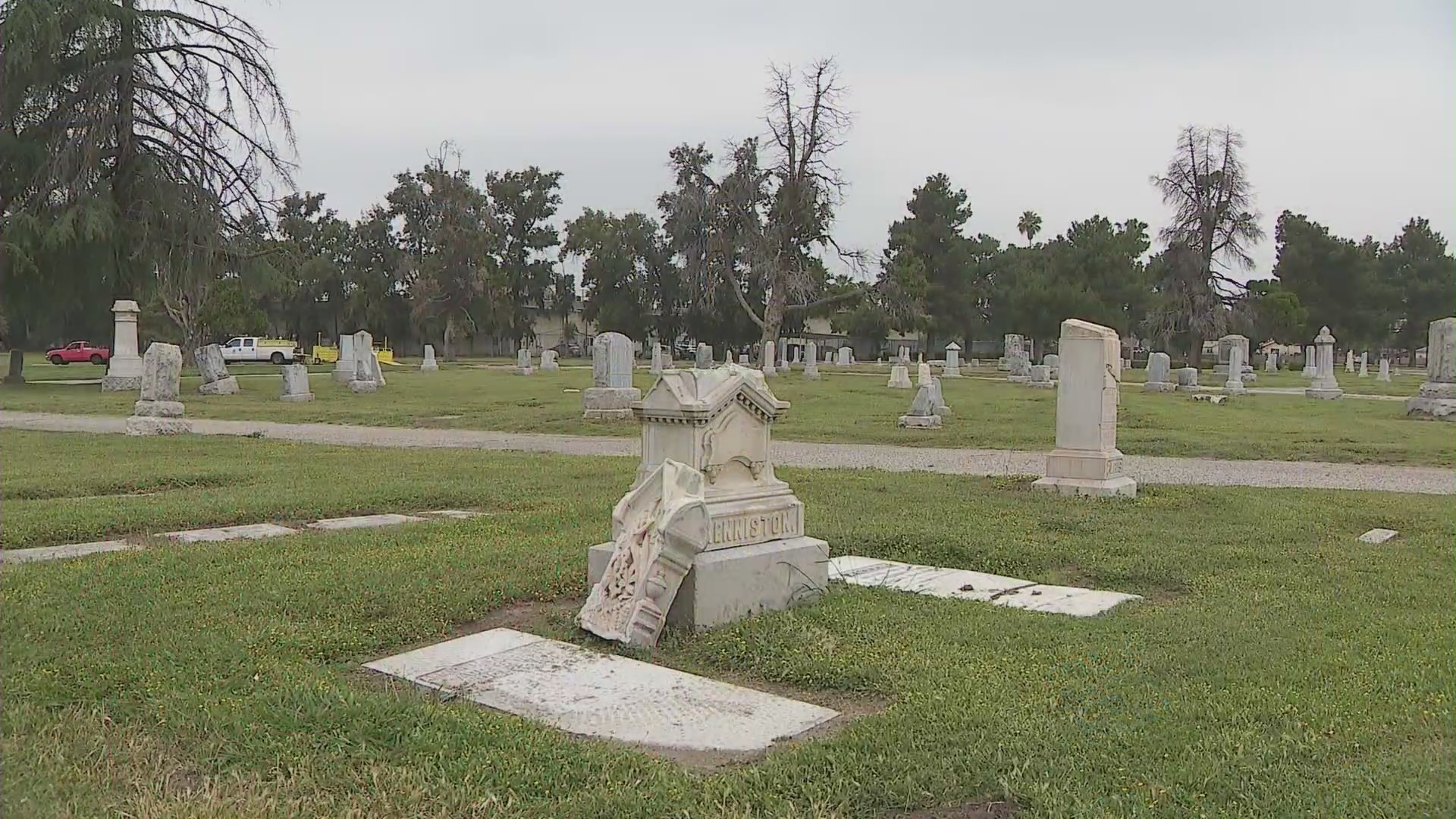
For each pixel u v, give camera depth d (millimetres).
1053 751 4078
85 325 55875
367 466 14258
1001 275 88062
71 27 28484
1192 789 3746
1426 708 4625
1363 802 3629
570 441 19750
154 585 6547
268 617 5875
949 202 84688
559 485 12359
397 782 3766
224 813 3494
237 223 32375
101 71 29125
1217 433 20328
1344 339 79188
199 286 33500
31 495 10992
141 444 17047
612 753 4070
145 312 61812
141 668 4898
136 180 30766
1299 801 3629
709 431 6492
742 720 4586
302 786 3738
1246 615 6402
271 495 10914
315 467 13930
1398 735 4312
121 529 8930
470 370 52844
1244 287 62094
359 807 3576
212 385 31516
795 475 13422
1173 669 5211
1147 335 75250
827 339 94688
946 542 8594
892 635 5875
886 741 4180
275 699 4527
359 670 5258
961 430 21047
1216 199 59094
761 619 6121
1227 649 5566
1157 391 38438
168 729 4238
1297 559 8180
